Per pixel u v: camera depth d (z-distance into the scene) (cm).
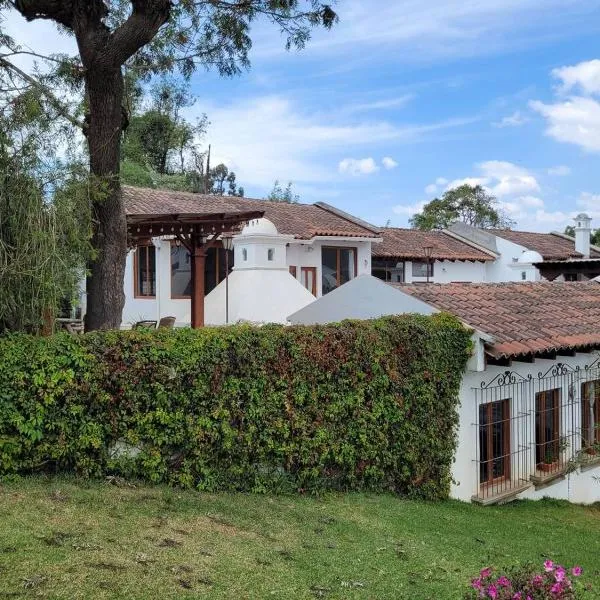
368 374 908
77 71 1002
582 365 1276
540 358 1173
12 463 700
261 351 808
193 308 1611
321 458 861
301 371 841
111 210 970
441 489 993
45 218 769
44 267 751
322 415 865
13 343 704
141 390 745
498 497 1043
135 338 744
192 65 1141
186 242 1614
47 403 702
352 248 2591
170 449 770
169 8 910
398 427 945
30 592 456
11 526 568
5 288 738
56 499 655
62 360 709
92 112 950
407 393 951
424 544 729
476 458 1047
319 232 2364
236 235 1755
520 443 1127
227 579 535
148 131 4019
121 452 748
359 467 910
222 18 1092
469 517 916
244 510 733
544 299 1350
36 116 809
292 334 837
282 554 616
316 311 1255
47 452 713
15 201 755
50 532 566
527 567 504
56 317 834
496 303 1216
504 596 441
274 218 2391
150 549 568
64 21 943
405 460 954
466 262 3469
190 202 2169
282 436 831
